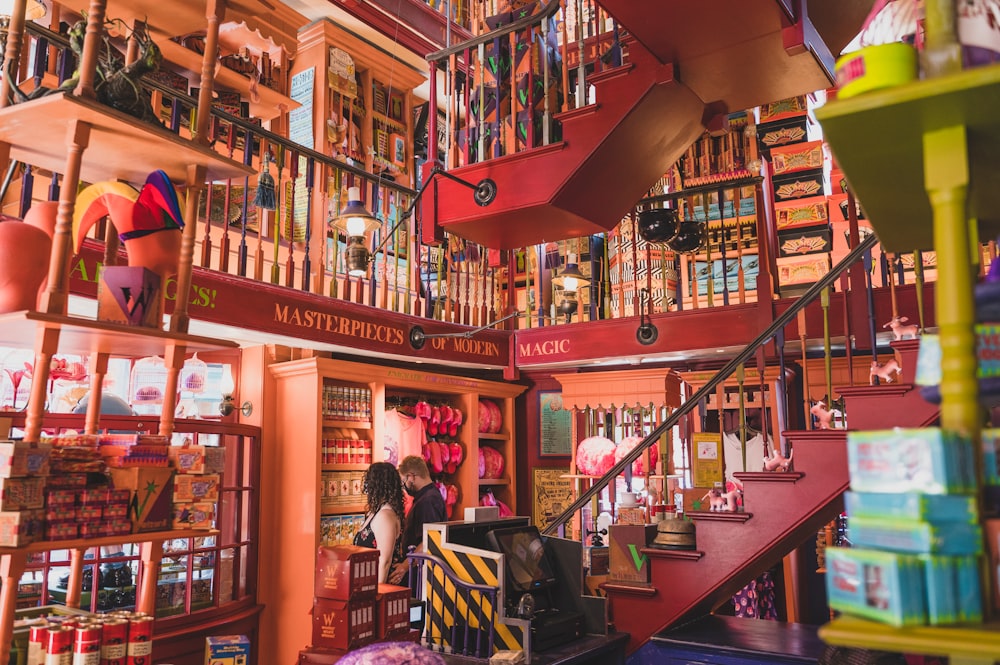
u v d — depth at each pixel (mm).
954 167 1280
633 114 4371
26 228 2244
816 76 4406
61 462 2182
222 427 5375
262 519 5797
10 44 2322
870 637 1127
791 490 4082
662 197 6633
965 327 1247
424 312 7832
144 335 2295
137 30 2623
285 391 5984
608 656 4219
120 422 4609
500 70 4918
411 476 5570
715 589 4168
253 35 6625
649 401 6688
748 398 6574
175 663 4742
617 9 3740
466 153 5004
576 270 6586
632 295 7426
